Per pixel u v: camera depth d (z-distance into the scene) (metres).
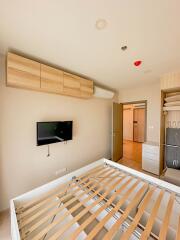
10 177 1.98
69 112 2.84
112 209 1.15
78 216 1.10
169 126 3.16
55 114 2.56
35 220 1.14
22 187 2.11
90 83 2.86
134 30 1.36
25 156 2.14
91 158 3.45
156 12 1.13
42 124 2.24
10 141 1.96
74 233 0.92
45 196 1.41
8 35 1.42
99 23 1.26
